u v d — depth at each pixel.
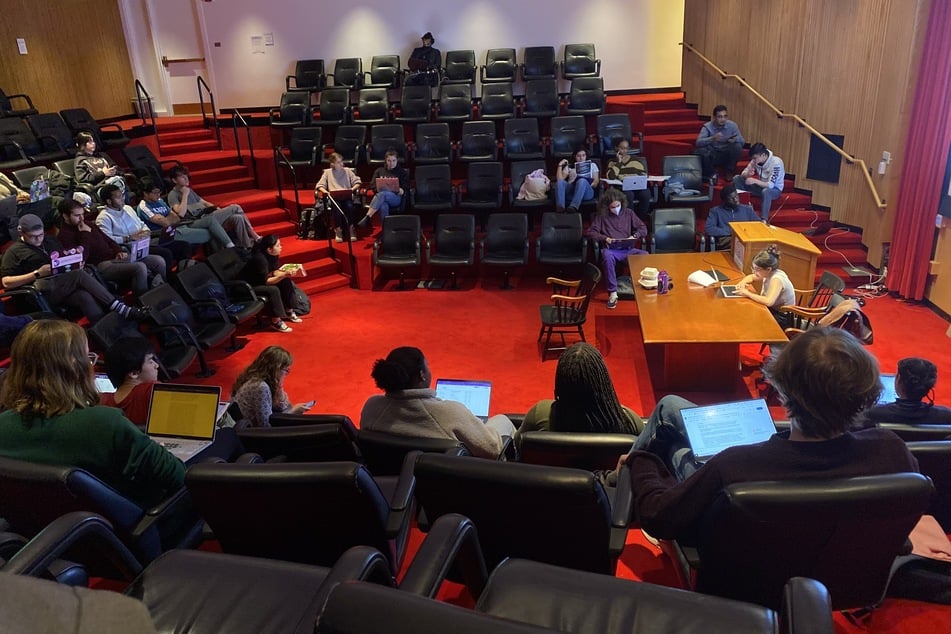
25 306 6.29
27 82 10.69
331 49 12.48
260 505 2.35
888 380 3.96
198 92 12.66
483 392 4.20
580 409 3.28
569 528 2.35
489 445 3.43
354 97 12.43
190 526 2.89
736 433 2.90
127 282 6.86
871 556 2.11
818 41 9.07
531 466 2.26
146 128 11.23
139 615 0.42
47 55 10.98
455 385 4.23
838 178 9.08
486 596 2.00
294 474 2.24
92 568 2.63
